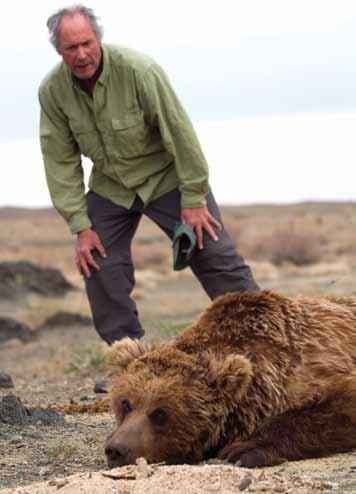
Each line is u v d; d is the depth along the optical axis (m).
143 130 9.12
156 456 6.72
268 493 5.71
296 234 50.41
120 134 9.08
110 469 6.61
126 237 9.71
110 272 9.59
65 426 8.51
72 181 9.57
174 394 6.77
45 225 108.38
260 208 134.75
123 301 9.67
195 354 7.06
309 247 49.47
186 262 9.19
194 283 37.09
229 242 9.32
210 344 7.18
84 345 16.77
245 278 9.34
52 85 9.30
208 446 6.94
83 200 9.61
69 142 9.52
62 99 9.28
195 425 6.82
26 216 142.88
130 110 9.03
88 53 8.71
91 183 9.66
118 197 9.50
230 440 6.99
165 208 9.44
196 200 9.10
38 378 13.56
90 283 9.70
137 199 9.51
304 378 7.09
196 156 9.07
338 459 6.72
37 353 17.47
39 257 56.28
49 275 32.09
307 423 6.85
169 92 9.06
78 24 8.66
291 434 6.78
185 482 5.88
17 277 30.95
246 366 6.81
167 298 28.72
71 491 5.85
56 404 10.20
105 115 9.07
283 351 7.15
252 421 6.95
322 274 38.97
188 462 6.94
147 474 6.06
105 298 9.66
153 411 6.74
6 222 117.31
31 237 86.69
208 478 5.95
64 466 7.11
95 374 12.98
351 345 7.51
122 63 8.94
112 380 7.21
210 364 6.93
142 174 9.36
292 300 7.53
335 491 5.77
